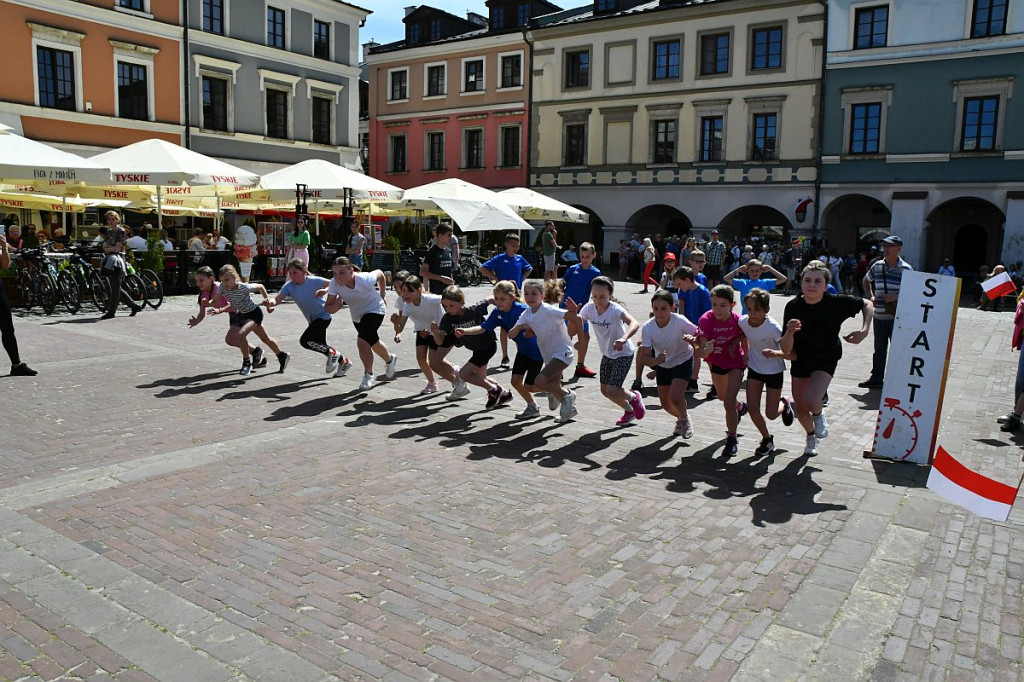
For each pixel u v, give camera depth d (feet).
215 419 24.99
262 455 21.35
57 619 12.56
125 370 32.30
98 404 26.48
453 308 26.76
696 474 20.63
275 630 12.38
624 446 23.17
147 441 22.40
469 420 25.73
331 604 13.24
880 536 16.53
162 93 97.09
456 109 136.26
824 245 104.99
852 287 101.81
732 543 16.08
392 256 80.69
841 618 13.09
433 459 21.40
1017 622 13.06
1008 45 93.20
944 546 16.06
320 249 78.48
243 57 104.99
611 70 119.96
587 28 120.98
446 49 135.95
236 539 15.78
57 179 44.32
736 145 111.34
